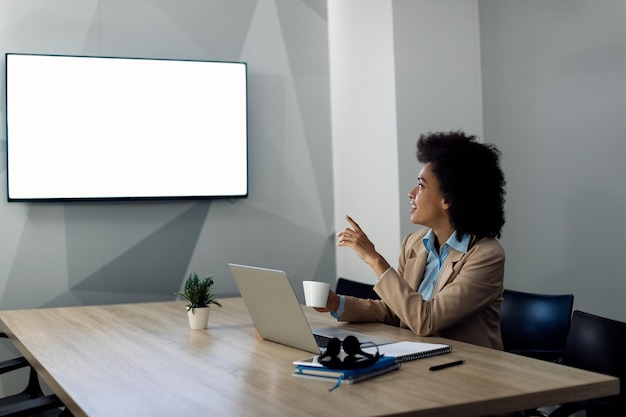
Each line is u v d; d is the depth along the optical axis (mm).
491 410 1523
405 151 4113
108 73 4281
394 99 4098
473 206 2371
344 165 4703
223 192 4508
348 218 2412
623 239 3297
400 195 4098
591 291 3494
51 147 4184
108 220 4363
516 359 1921
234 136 4523
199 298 2562
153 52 4438
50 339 2469
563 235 3674
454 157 2385
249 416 1422
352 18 4531
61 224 4270
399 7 4113
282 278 1995
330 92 4852
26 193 4145
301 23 4781
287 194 4738
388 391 1590
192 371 1856
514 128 4012
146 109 4355
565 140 3637
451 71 4238
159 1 4449
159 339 2383
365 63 4395
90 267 4324
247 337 2375
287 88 4746
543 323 2836
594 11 3434
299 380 1715
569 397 1624
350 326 2539
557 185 3699
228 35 4605
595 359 2131
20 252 4191
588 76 3479
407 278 2605
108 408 1527
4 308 4152
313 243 4797
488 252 2324
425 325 2248
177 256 4496
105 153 4281
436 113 4195
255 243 4660
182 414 1458
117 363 2000
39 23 4219
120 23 4371
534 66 3836
